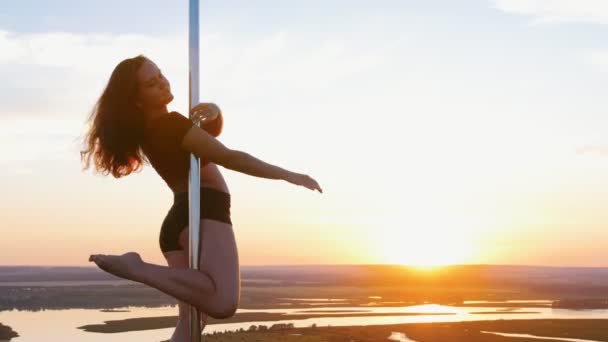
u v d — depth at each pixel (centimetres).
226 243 251
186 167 262
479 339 13762
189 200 251
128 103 268
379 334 14450
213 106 262
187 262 274
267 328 15875
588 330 16300
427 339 13562
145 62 272
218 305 242
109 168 278
